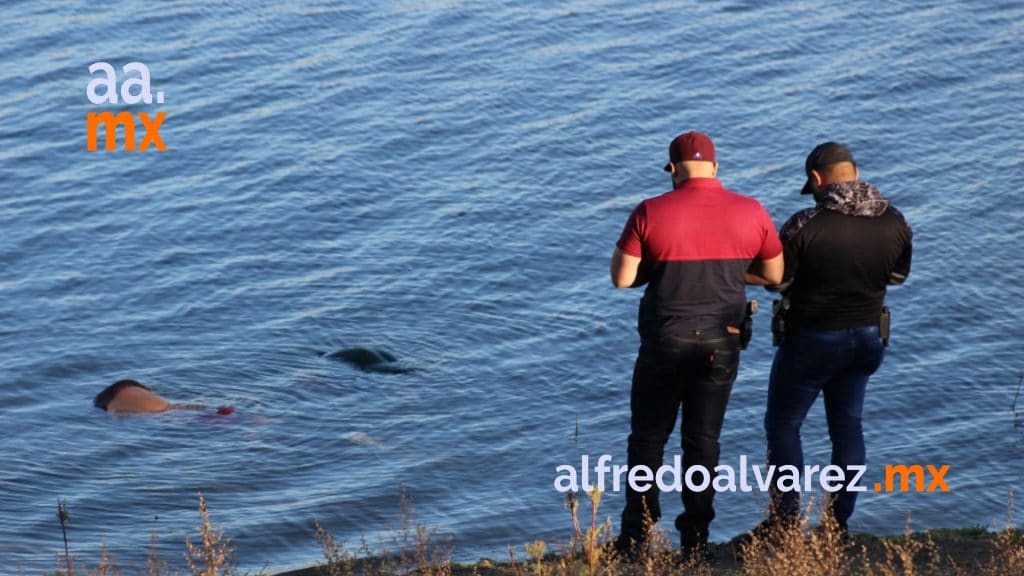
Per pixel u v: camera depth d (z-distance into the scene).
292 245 72.88
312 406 57.38
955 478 51.56
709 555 28.55
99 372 60.12
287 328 64.50
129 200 77.44
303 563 43.22
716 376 27.53
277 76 94.75
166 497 49.12
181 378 59.69
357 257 71.62
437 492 50.06
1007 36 102.81
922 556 28.86
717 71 96.06
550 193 78.81
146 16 104.62
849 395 29.12
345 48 99.81
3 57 96.44
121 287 68.06
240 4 107.69
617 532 44.69
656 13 107.12
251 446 53.50
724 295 27.05
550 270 70.38
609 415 57.03
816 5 109.19
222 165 82.19
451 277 69.50
